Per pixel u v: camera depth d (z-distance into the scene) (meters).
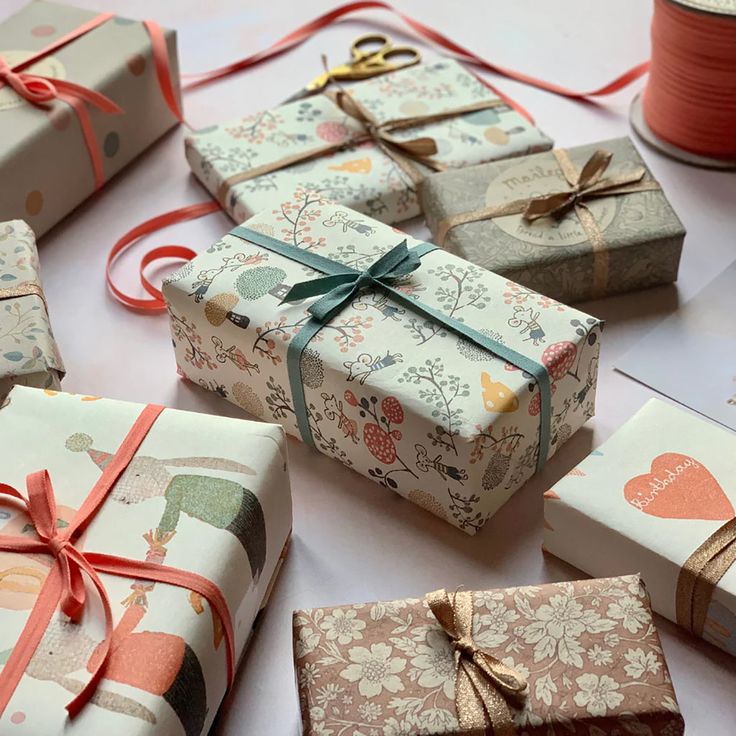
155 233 0.92
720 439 0.75
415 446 0.74
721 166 0.94
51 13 0.97
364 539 0.76
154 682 0.64
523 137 0.93
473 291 0.78
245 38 1.06
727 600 0.69
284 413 0.79
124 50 0.94
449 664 0.66
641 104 1.00
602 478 0.74
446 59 1.00
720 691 0.71
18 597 0.67
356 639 0.67
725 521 0.72
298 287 0.77
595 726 0.65
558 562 0.75
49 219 0.91
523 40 1.05
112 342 0.86
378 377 0.74
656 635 0.67
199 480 0.70
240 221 0.90
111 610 0.66
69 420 0.73
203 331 0.79
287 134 0.94
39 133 0.88
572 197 0.86
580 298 0.86
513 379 0.74
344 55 1.04
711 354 0.84
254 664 0.72
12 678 0.64
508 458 0.75
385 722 0.65
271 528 0.72
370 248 0.80
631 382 0.83
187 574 0.67
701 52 0.90
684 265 0.89
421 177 0.91
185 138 0.94
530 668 0.66
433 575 0.75
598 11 1.07
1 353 0.78
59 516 0.69
